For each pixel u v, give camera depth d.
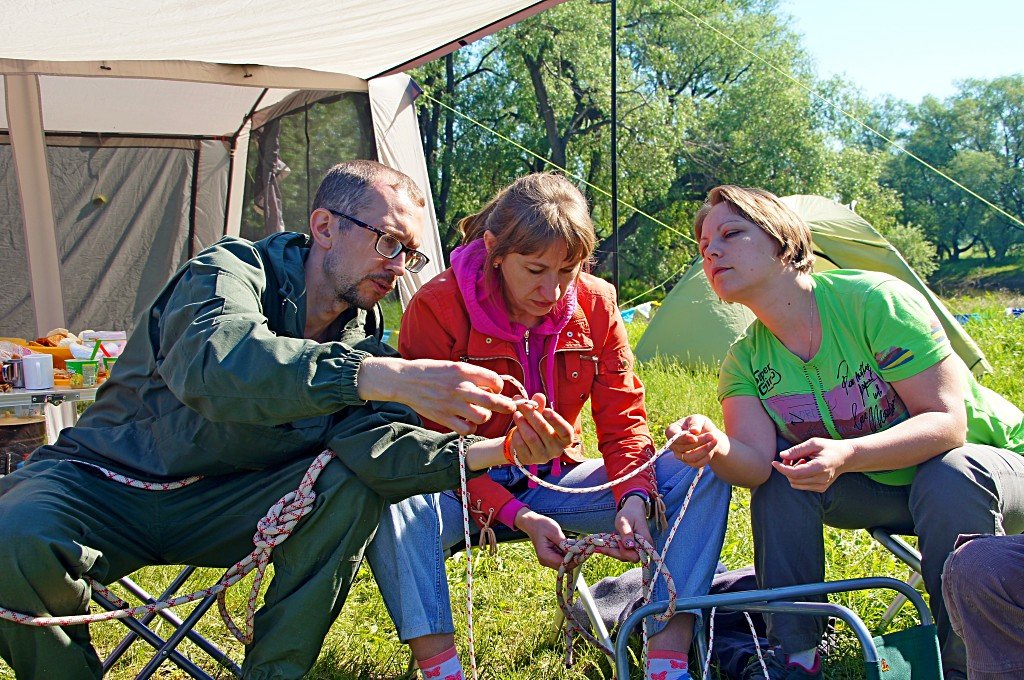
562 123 26.75
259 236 6.40
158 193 6.05
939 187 45.22
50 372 3.43
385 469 1.91
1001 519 2.08
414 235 2.19
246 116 6.21
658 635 2.04
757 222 2.26
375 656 2.65
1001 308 11.09
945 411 2.17
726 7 29.86
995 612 1.74
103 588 1.91
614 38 10.33
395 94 6.53
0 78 5.04
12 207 5.11
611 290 2.50
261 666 1.88
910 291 2.32
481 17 5.42
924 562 2.12
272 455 2.05
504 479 2.41
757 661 2.29
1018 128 45.28
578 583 2.36
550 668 2.53
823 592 1.95
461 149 26.02
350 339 2.26
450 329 2.36
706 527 2.15
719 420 5.23
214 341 1.81
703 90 30.58
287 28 4.95
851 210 5.99
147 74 5.38
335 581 1.90
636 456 2.32
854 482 2.27
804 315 2.30
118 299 5.95
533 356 2.39
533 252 2.14
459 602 2.94
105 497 1.99
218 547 2.09
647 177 26.91
